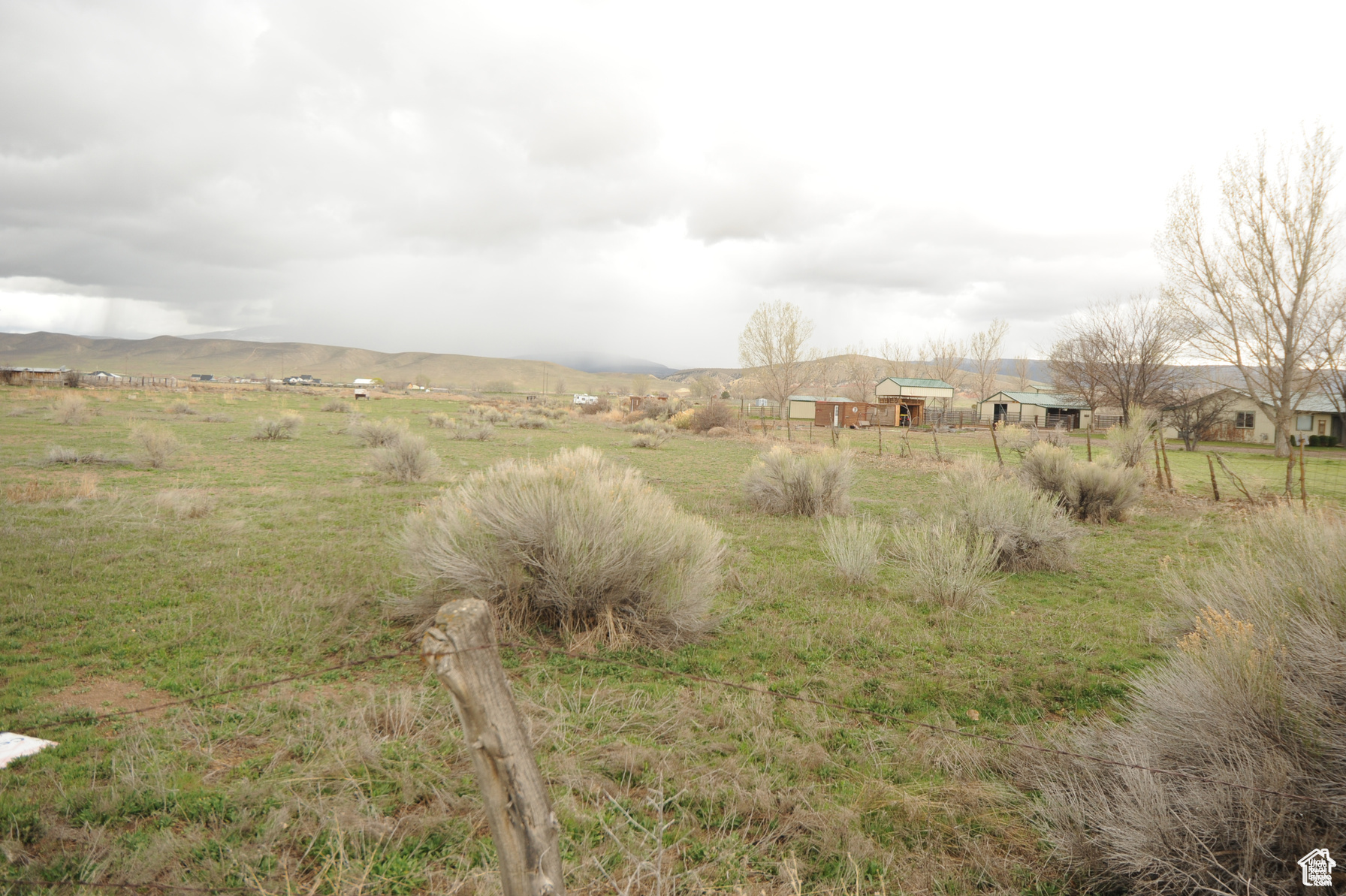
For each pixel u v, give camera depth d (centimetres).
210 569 839
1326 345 3309
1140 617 762
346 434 3128
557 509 658
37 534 955
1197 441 4972
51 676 518
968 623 734
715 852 321
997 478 1422
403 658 575
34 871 282
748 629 689
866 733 462
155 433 1873
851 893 295
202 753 394
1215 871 286
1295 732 307
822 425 6594
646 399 7512
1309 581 407
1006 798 377
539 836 162
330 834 313
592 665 570
